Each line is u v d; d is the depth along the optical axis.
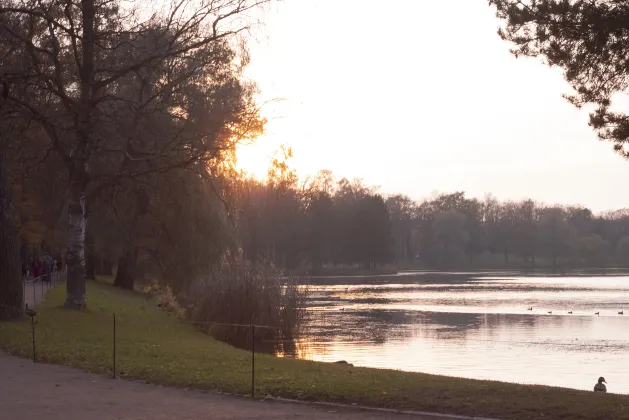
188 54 34.28
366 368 22.00
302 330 40.16
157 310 44.38
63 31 32.84
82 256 35.25
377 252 166.12
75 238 35.06
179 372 19.16
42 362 21.17
